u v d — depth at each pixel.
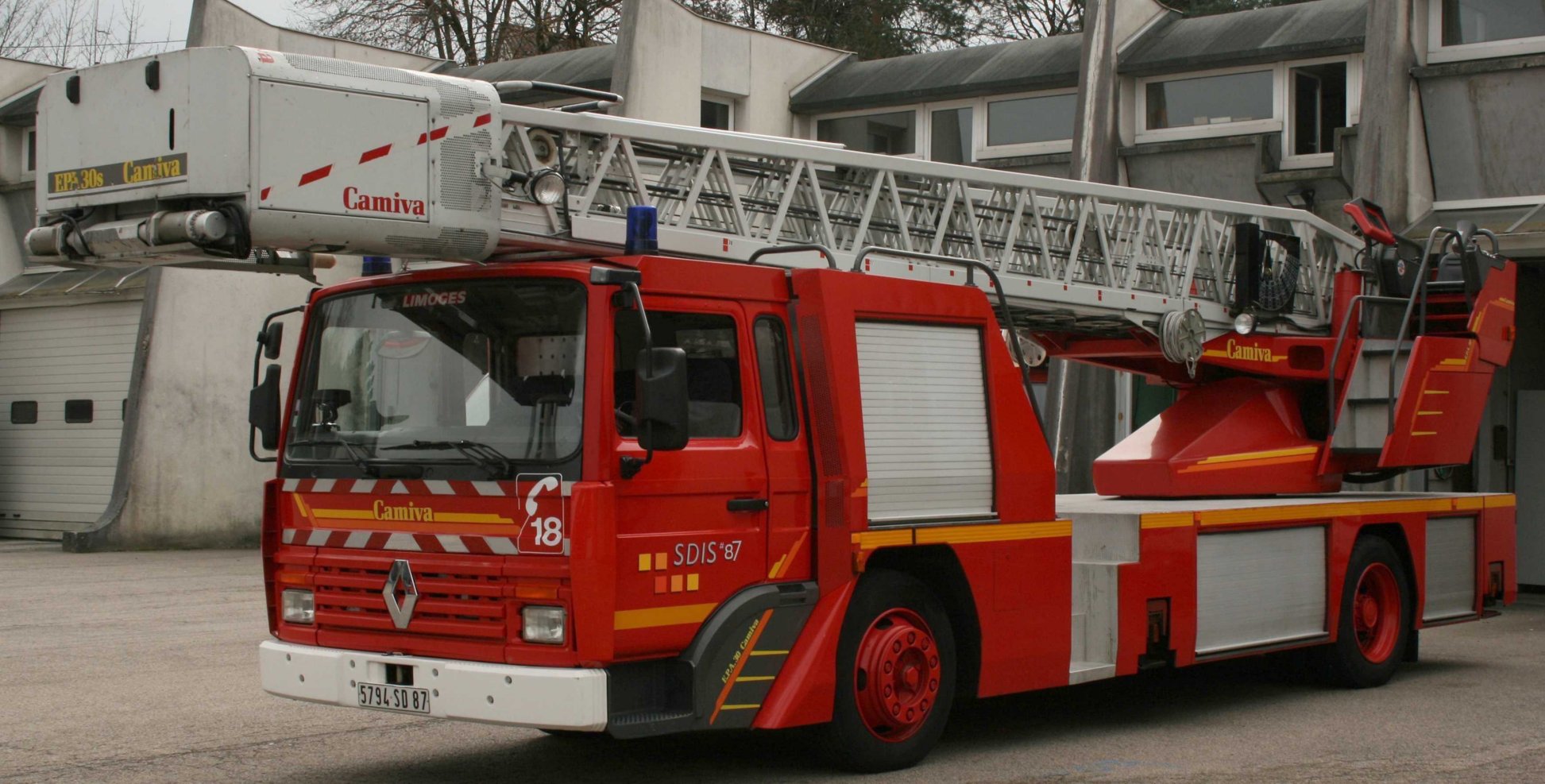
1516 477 16.00
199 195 5.83
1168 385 10.99
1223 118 18.59
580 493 5.61
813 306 6.56
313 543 6.50
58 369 22.11
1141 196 9.73
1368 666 9.60
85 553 19.27
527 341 5.95
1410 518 10.12
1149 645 8.14
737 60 20.84
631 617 5.80
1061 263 9.50
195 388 20.08
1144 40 19.27
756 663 6.23
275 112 5.86
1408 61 15.46
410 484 6.10
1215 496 10.06
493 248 6.52
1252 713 8.60
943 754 7.27
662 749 7.43
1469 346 10.68
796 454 6.48
